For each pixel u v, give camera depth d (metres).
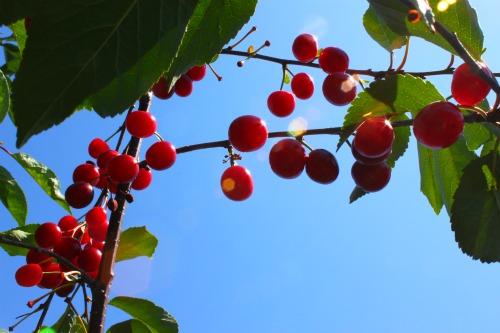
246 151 0.48
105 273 0.45
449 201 0.45
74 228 0.52
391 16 0.39
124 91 0.37
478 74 0.37
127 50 0.37
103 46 0.36
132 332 0.50
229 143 0.51
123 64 0.37
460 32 0.41
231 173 0.52
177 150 0.52
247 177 0.52
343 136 0.43
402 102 0.42
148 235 0.54
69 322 0.49
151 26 0.36
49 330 0.50
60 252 0.49
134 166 0.49
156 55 0.37
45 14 0.36
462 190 0.40
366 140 0.42
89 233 0.51
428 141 0.40
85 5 0.36
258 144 0.48
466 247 0.41
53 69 0.36
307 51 0.57
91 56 0.36
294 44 0.57
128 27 0.36
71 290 0.50
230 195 0.52
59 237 0.51
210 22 0.44
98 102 0.37
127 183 0.49
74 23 0.36
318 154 0.48
